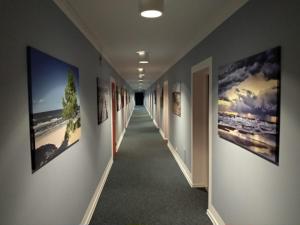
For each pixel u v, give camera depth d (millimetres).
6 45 1102
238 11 1936
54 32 1732
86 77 2750
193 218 2787
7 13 1110
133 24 2641
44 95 1486
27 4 1314
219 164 2449
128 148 6477
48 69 1553
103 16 2363
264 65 1508
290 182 1289
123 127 8859
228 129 2117
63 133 1828
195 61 3395
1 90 1060
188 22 2576
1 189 1057
